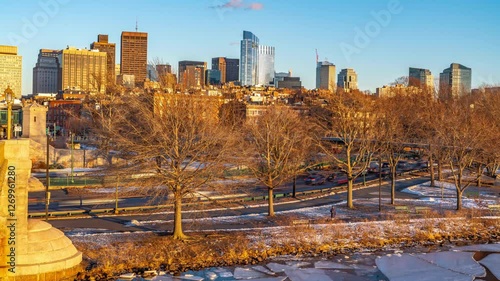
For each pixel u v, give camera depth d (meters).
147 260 42.03
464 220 60.56
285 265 43.16
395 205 68.25
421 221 59.53
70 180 78.38
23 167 35.06
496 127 90.81
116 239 46.53
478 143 73.50
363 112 86.19
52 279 36.12
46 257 36.22
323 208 65.44
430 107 112.25
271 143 64.69
